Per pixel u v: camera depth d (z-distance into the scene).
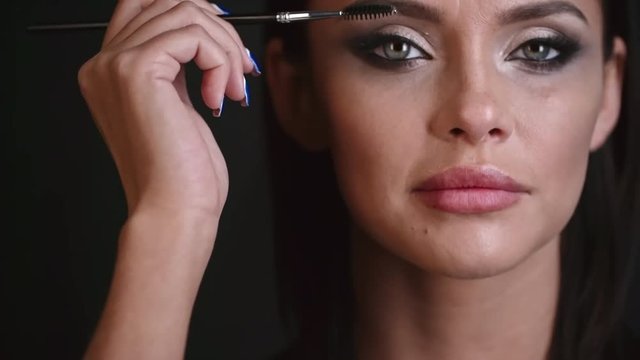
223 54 1.54
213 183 1.55
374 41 1.64
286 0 1.85
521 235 1.60
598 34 1.69
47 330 2.59
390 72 1.64
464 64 1.60
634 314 2.44
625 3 1.83
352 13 1.58
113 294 1.52
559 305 1.81
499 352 1.74
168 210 1.54
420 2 1.61
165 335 1.52
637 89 1.88
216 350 2.60
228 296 2.61
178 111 1.54
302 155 1.93
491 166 1.58
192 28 1.55
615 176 1.90
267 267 2.61
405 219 1.62
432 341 1.74
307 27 1.79
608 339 1.88
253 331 2.61
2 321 2.59
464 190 1.58
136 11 1.63
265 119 1.95
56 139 2.59
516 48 1.62
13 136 2.59
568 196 1.65
